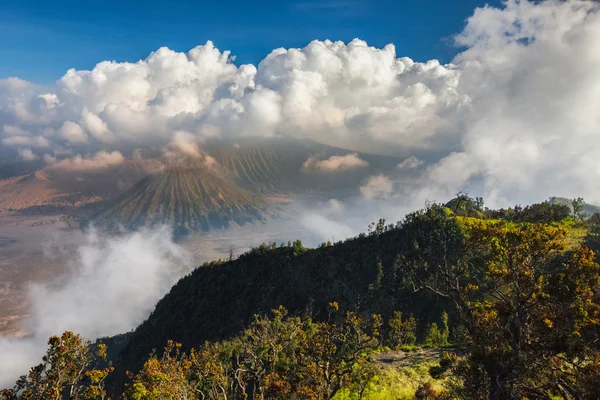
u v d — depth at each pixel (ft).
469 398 74.28
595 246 273.13
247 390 190.90
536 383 74.69
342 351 154.40
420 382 138.31
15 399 75.51
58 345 80.64
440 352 171.83
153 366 112.16
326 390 130.21
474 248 95.81
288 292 573.33
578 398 69.56
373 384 140.46
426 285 109.19
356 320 156.15
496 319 81.30
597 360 70.38
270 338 168.25
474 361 73.31
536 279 78.84
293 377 140.36
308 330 165.27
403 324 237.66
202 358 147.23
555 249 78.64
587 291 75.46
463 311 94.07
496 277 87.20
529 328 77.15
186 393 110.22
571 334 74.13
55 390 78.23
